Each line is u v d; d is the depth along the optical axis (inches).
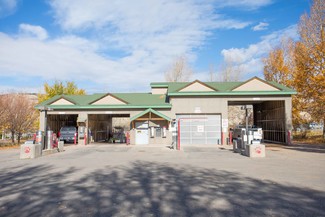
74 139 1069.8
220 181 340.5
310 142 1080.2
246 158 588.7
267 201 248.5
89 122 1086.4
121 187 309.0
